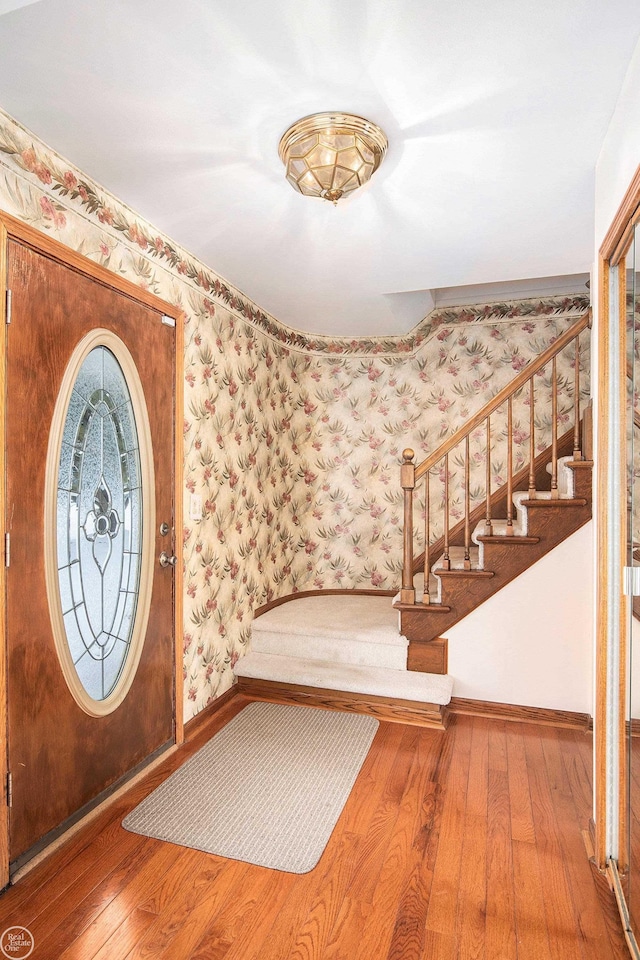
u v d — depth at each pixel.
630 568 1.59
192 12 1.30
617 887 1.63
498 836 1.92
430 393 4.11
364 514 4.22
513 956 1.44
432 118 1.72
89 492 2.06
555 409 2.89
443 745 2.61
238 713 2.95
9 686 1.69
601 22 1.34
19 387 1.73
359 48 1.43
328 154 1.75
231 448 3.18
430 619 3.04
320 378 4.26
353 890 1.67
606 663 1.78
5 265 1.68
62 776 1.90
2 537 1.67
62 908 1.58
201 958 1.42
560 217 2.38
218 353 3.02
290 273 3.00
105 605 2.14
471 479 4.00
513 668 2.91
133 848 1.85
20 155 1.74
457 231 2.50
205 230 2.49
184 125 1.75
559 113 1.70
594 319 2.16
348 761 2.44
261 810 2.07
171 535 2.57
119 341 2.20
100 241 2.11
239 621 3.29
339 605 3.89
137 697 2.32
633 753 1.56
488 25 1.35
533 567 2.88
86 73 1.52
